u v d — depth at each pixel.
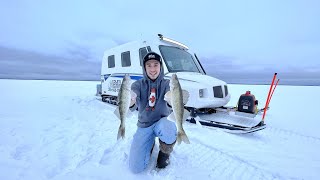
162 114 2.62
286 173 2.71
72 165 2.68
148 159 2.57
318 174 2.71
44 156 2.91
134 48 6.18
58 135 3.87
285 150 3.61
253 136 4.38
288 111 7.98
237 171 2.68
